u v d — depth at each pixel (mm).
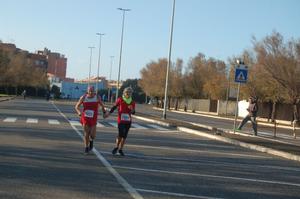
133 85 151375
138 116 43250
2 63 85875
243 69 27219
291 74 53938
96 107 15266
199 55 103875
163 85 103875
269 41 55875
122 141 15320
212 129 30500
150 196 9375
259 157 17906
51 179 10461
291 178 13102
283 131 42094
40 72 131250
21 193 8930
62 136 20234
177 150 18047
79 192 9320
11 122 26578
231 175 12789
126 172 12070
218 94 84312
